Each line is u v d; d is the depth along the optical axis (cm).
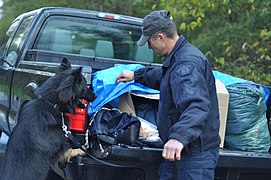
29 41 958
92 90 690
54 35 995
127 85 698
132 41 1062
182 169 600
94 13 1021
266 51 1430
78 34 1018
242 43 1562
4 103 1008
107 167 661
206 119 563
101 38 1040
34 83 807
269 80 1384
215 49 1645
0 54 1114
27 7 2538
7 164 647
